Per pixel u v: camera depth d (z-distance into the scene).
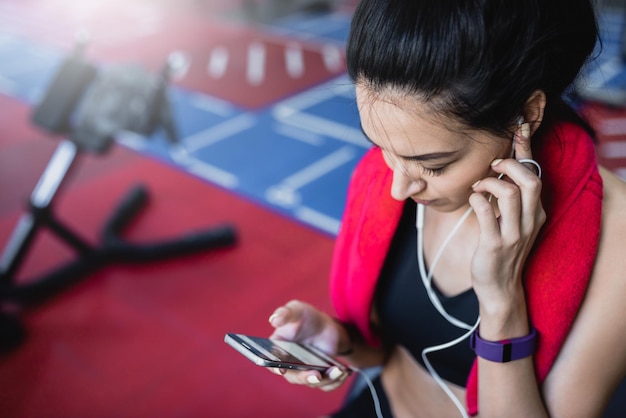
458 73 0.58
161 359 1.94
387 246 0.90
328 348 1.00
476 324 0.80
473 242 0.84
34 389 1.83
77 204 2.77
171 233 2.58
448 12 0.57
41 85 4.06
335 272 1.00
